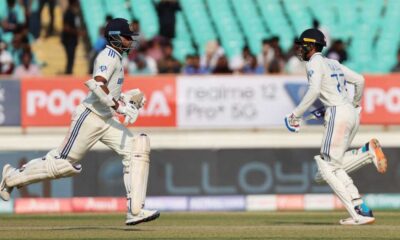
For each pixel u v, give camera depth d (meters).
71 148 27.30
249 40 67.50
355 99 30.94
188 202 46.34
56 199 45.81
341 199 30.00
